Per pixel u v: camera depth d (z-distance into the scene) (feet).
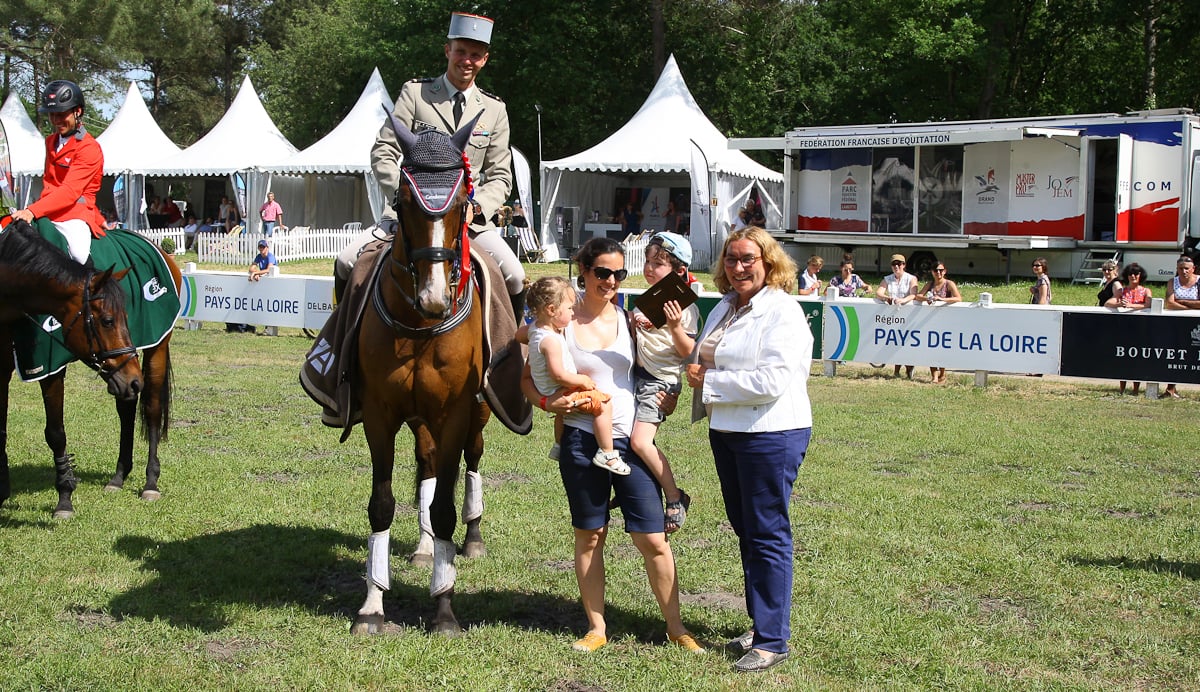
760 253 15.24
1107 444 32.04
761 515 15.23
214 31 176.04
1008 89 120.67
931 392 42.39
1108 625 17.01
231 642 16.34
